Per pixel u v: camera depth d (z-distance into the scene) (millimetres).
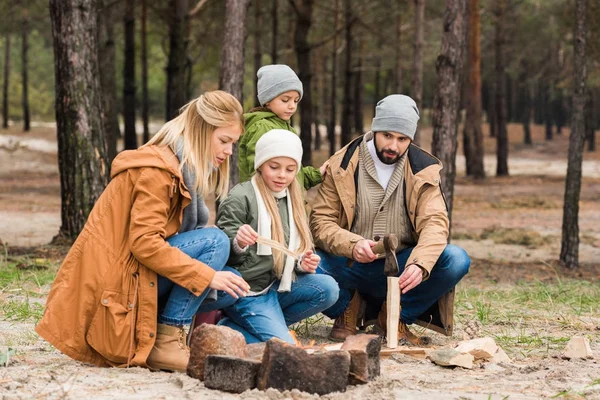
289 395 3959
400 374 4730
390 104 5648
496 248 15578
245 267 5094
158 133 4691
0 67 62344
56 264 10156
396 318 5395
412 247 5996
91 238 4574
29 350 5195
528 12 39812
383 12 27219
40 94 62406
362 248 5574
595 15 18344
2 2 31406
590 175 36312
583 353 5359
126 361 4570
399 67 29719
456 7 11391
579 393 4309
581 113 13180
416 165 5855
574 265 13234
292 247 5203
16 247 12117
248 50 33875
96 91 11234
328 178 5996
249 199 5129
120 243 4566
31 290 8062
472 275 11945
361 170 5895
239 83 11898
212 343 4242
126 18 27469
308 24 25719
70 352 4555
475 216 21062
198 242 4672
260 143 5066
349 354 4188
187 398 3914
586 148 50344
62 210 11391
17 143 37688
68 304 4570
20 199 22516
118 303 4547
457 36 11422
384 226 5891
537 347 5883
